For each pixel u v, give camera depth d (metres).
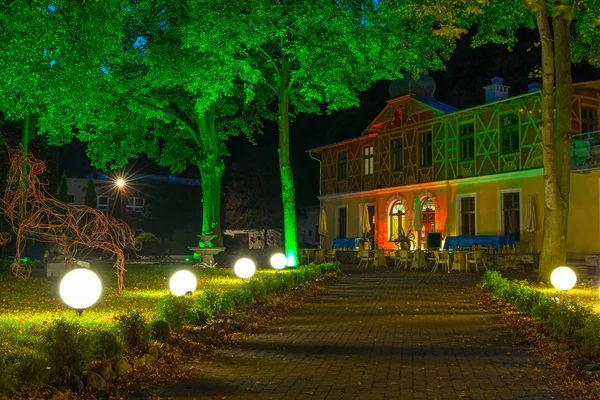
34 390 5.09
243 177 55.28
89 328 8.35
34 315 9.80
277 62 26.88
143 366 6.45
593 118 26.11
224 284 16.72
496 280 14.27
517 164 27.05
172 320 8.05
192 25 21.38
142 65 27.08
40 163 14.17
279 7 21.50
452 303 13.34
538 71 18.16
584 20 16.73
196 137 30.06
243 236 58.59
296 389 5.82
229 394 5.64
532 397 5.53
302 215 57.59
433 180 31.91
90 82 19.28
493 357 7.34
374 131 36.47
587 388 5.73
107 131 31.03
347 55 21.27
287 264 23.97
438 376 6.35
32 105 20.28
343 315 11.37
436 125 31.92
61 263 18.80
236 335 8.80
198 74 22.19
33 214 14.43
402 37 20.41
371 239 36.69
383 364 6.95
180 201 51.44
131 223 48.94
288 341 8.48
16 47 16.94
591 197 23.98
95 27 18.06
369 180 37.00
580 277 19.88
